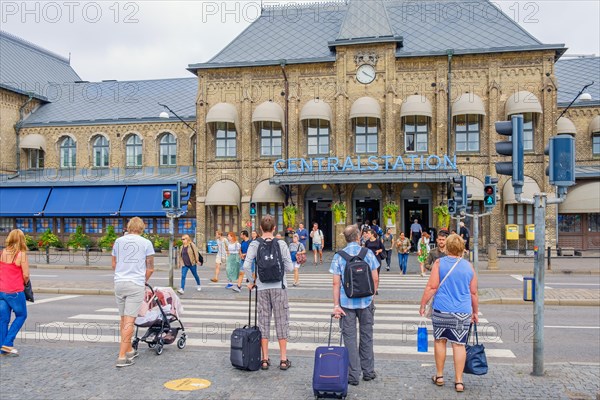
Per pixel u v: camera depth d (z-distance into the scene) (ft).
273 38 118.52
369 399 22.86
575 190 106.22
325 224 112.68
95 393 23.71
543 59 103.65
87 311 47.11
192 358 29.76
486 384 24.80
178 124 129.18
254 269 28.35
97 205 123.13
